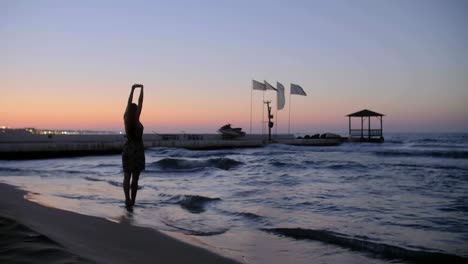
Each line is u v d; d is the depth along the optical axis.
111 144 34.84
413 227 6.84
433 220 7.41
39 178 14.52
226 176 15.60
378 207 8.71
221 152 36.34
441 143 69.00
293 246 5.61
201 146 42.84
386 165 21.17
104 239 5.18
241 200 9.58
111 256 4.28
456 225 6.99
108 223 6.32
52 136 37.81
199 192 10.94
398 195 10.55
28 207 7.35
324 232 6.13
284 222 7.14
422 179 14.55
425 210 8.41
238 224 6.96
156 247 5.03
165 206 8.50
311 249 5.47
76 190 10.87
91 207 8.03
